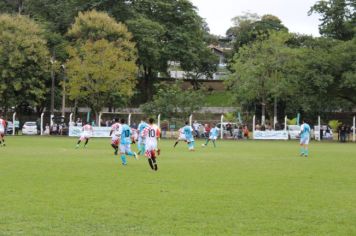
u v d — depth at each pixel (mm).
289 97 69250
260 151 36250
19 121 71062
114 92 62625
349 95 63406
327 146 46000
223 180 18266
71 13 74000
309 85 60750
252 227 10688
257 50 66688
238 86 67438
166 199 13930
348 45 59250
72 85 61688
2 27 62031
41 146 38094
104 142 46156
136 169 21906
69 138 52844
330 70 60000
